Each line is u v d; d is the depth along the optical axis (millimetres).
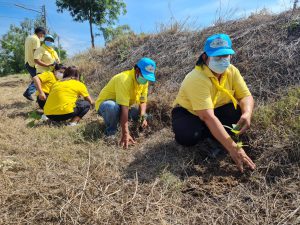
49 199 2436
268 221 2162
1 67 36062
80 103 4598
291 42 4430
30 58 6156
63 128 4219
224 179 2711
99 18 14961
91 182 2584
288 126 3023
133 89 3699
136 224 2135
